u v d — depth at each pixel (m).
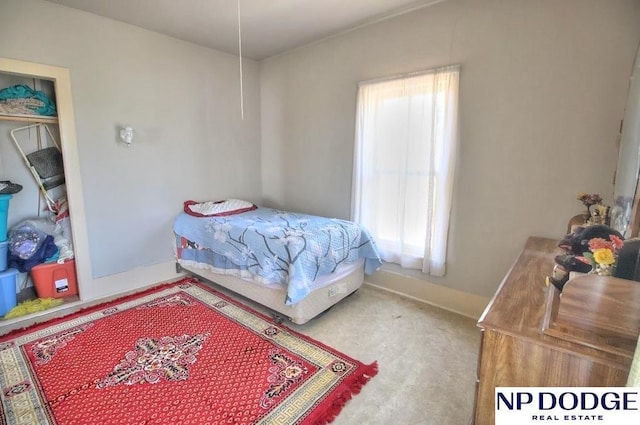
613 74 1.90
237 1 2.49
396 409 1.66
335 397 1.72
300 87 3.65
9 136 2.71
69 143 2.68
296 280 2.20
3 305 2.53
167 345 2.18
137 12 2.69
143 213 3.22
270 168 4.18
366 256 2.92
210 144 3.71
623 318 0.92
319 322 2.52
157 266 3.37
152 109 3.18
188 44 3.39
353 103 3.18
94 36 2.74
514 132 2.29
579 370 0.96
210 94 3.64
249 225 2.78
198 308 2.72
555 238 2.21
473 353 2.14
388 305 2.83
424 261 2.78
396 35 2.79
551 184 2.18
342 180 3.41
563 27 2.03
